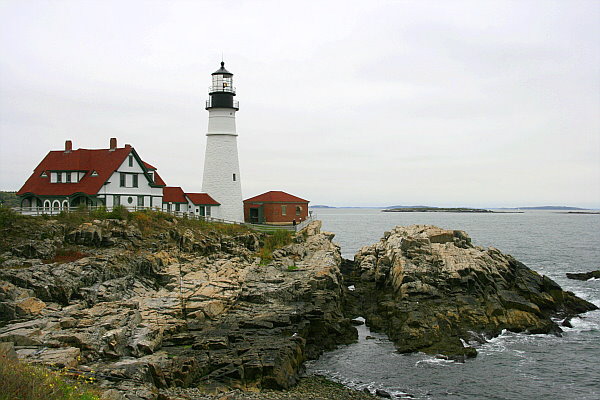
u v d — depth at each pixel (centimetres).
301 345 3422
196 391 2691
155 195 6206
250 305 3972
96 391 2073
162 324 3281
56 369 2397
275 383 2902
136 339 2980
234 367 2919
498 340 4009
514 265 5369
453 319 4138
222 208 7025
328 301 4234
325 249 5841
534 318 4281
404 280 4609
